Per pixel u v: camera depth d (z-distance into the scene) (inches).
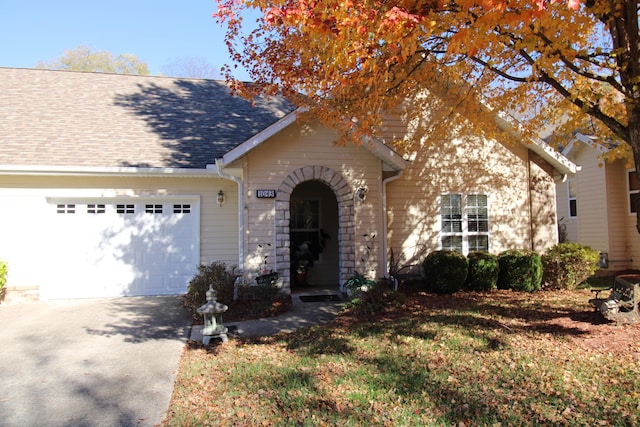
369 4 228.4
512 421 163.9
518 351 238.8
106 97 528.4
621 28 261.4
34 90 518.9
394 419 166.2
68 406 182.9
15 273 406.0
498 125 469.1
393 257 473.4
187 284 445.4
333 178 418.3
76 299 419.2
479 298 400.5
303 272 501.4
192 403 184.5
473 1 203.2
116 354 253.0
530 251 458.0
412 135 485.7
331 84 320.2
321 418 167.3
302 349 257.3
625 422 161.6
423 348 249.8
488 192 500.4
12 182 408.5
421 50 310.0
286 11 231.6
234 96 570.3
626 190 584.7
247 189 395.5
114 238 434.0
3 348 264.2
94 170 404.5
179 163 431.5
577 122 334.0
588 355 229.3
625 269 576.4
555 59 251.1
